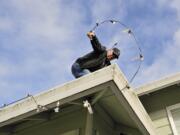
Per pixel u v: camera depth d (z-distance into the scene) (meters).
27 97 4.12
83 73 4.71
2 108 4.29
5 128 4.70
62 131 4.32
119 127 4.91
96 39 4.69
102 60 4.72
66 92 3.83
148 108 6.14
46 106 3.92
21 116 4.10
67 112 4.47
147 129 4.34
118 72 3.69
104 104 4.38
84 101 3.95
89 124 4.01
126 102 3.85
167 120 5.80
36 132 4.57
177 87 6.14
